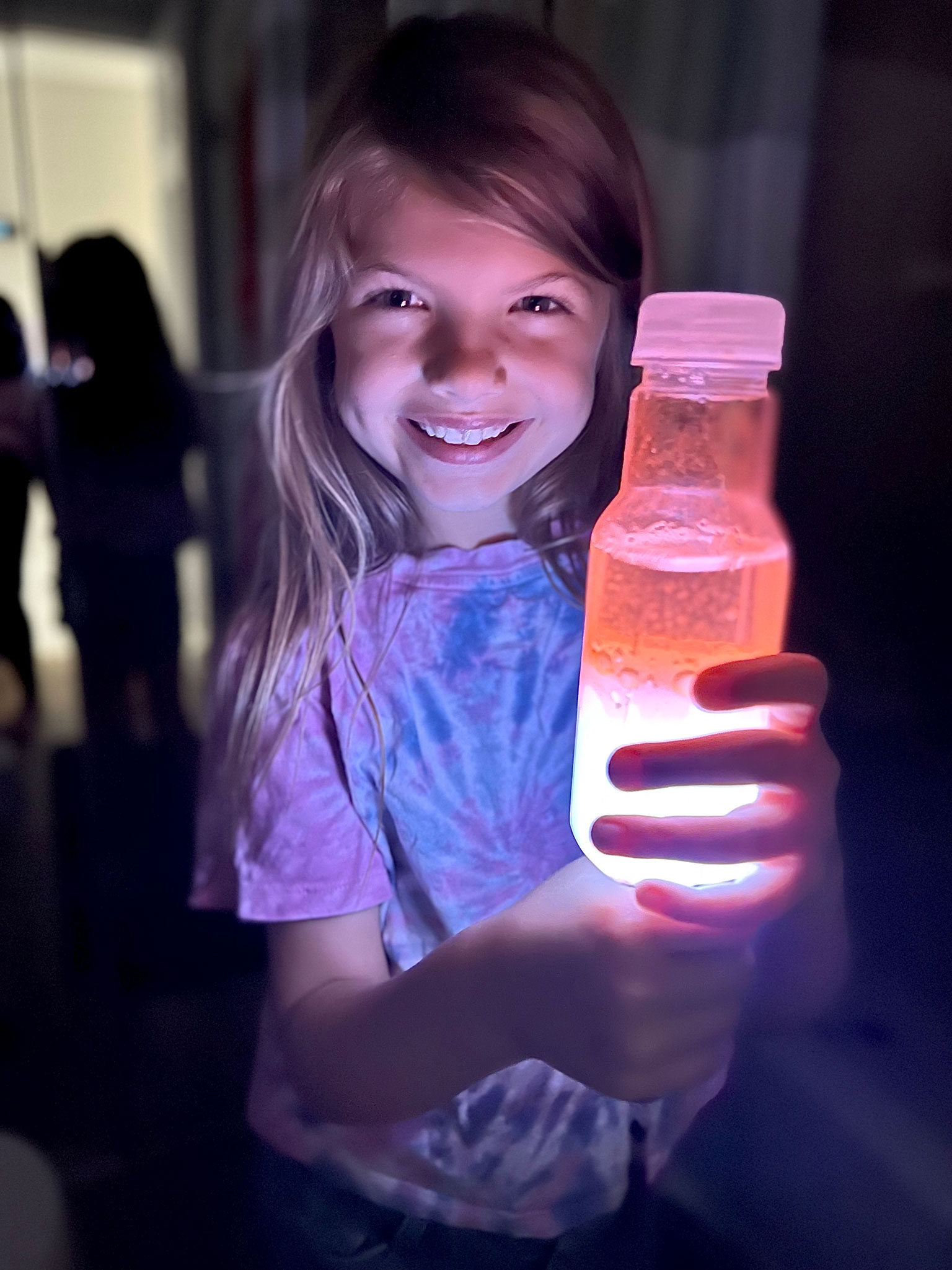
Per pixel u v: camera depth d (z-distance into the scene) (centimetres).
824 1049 48
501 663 41
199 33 83
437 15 41
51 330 87
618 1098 29
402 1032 33
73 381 88
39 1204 49
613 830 26
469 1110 43
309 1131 45
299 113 77
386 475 41
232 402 90
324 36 57
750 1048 47
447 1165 43
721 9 50
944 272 48
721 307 27
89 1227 48
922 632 50
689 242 53
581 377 35
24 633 91
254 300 85
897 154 48
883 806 51
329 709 41
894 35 47
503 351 33
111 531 91
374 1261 43
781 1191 45
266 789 41
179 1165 50
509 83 34
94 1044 60
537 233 33
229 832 46
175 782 85
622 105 52
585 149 35
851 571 51
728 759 26
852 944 50
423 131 33
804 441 52
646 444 29
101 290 86
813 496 51
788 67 50
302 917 40
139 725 92
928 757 50
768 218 51
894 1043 48
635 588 28
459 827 41
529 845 41
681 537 28
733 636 28
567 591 41
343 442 41
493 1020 32
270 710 41
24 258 86
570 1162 43
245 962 70
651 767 26
